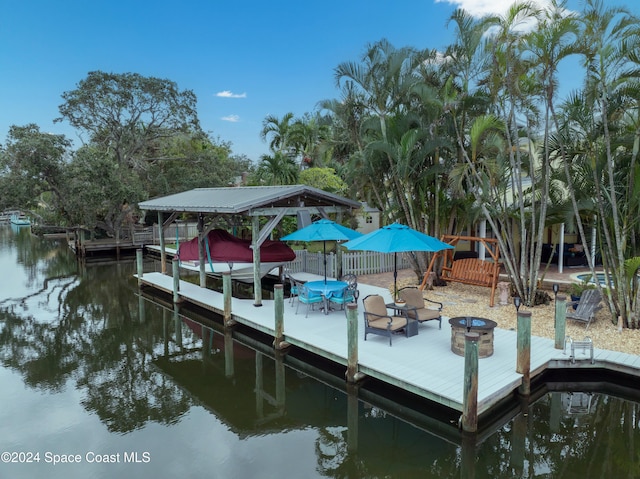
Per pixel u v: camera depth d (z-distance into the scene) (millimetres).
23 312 14961
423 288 13203
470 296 12492
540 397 7504
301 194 12594
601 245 9234
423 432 6785
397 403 7266
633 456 5840
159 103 34594
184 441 6559
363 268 16797
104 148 35375
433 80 12867
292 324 10031
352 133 14242
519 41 9453
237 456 6102
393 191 13688
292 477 5559
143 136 35406
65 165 28141
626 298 8828
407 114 12578
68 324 13445
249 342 10969
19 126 27891
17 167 27188
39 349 11156
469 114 12234
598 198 8719
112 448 6352
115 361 10250
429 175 12758
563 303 7867
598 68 8453
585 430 6500
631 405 7223
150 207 17125
